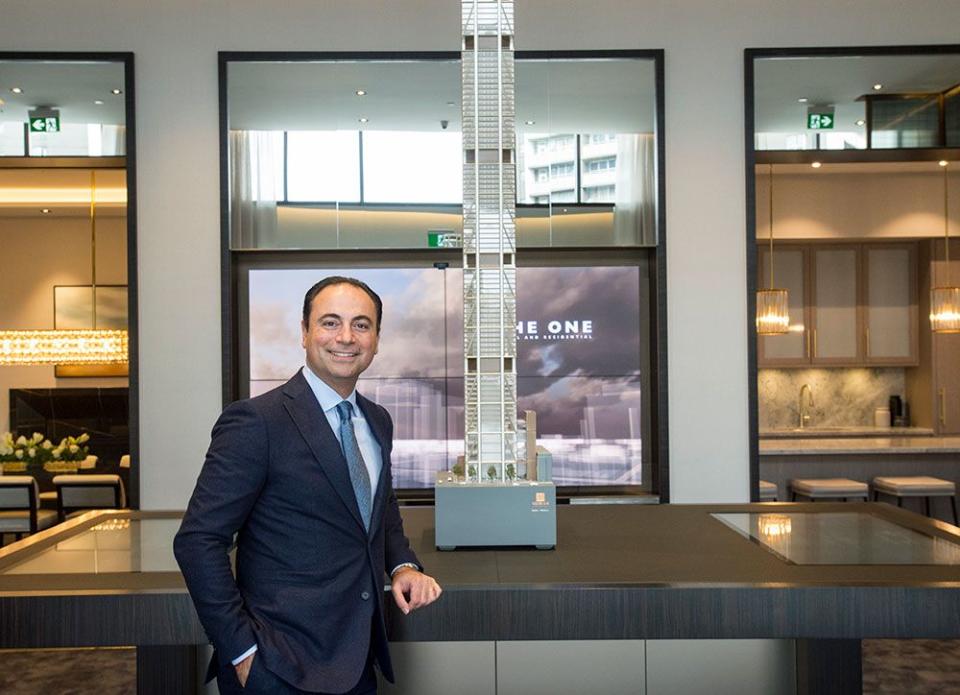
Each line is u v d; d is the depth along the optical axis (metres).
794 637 2.40
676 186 5.85
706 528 3.26
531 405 6.00
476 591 2.41
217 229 5.76
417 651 3.16
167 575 2.58
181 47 5.76
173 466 5.73
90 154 5.77
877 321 9.65
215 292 5.76
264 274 5.90
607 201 5.82
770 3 5.83
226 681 1.98
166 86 5.76
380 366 5.97
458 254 5.94
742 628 2.41
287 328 5.91
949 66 5.84
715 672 3.20
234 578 2.10
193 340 5.75
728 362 5.84
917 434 9.27
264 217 5.77
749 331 5.83
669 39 5.84
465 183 3.06
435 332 5.97
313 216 5.78
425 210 5.81
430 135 5.80
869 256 9.64
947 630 2.40
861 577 2.49
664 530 3.23
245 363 5.90
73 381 9.98
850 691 3.09
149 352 5.74
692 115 5.84
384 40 5.80
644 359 5.99
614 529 3.26
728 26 5.84
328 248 5.78
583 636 2.41
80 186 9.03
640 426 5.99
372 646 2.09
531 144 5.82
